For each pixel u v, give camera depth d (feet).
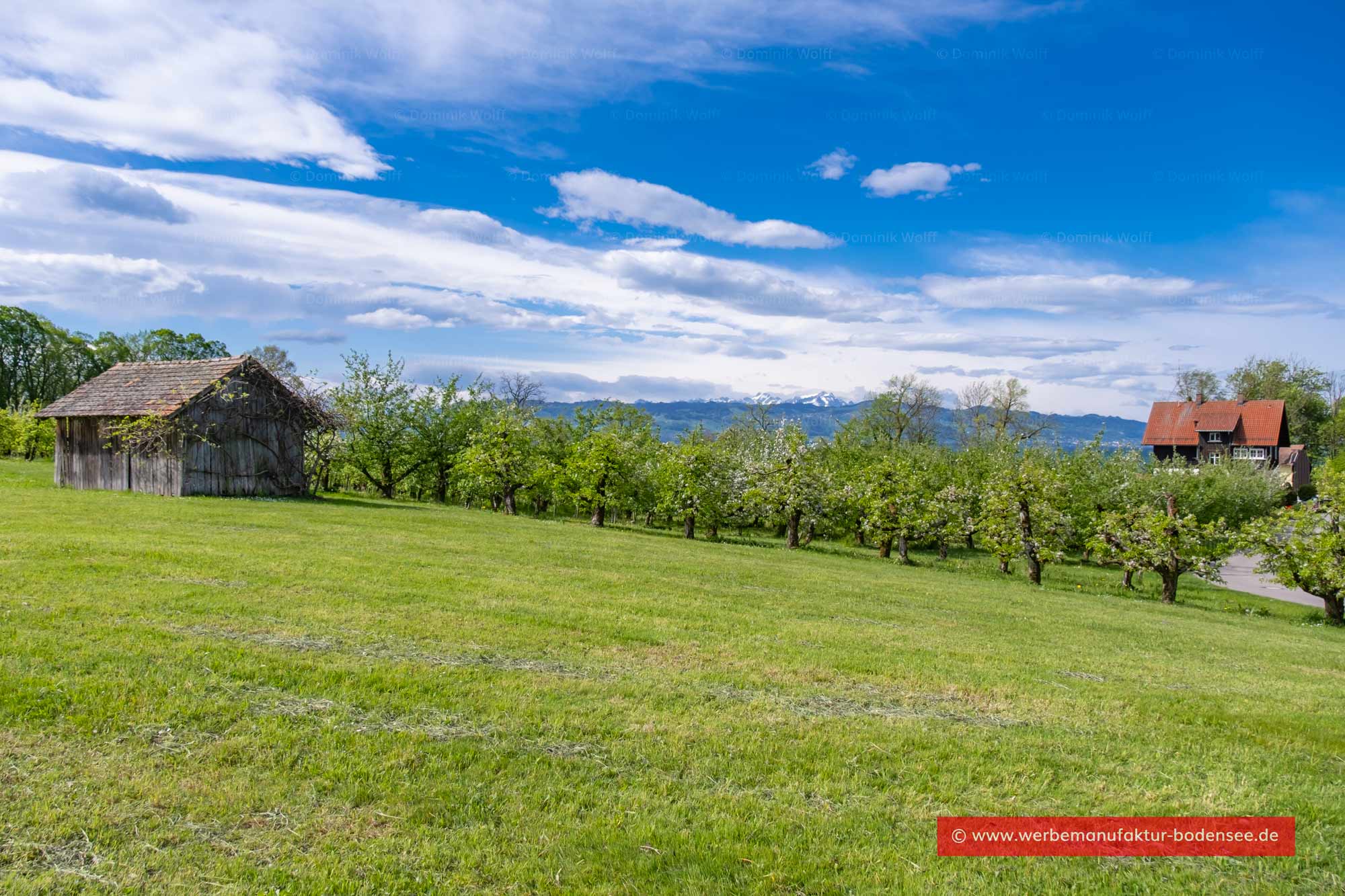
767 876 15.10
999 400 200.64
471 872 14.61
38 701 19.97
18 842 14.33
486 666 26.23
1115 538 86.94
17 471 113.60
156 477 87.66
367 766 18.20
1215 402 256.73
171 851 14.55
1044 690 29.50
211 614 29.81
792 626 38.32
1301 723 27.84
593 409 140.87
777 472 103.65
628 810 17.30
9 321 219.20
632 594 43.42
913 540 102.53
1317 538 74.69
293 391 99.60
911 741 22.56
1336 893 16.05
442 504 126.52
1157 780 21.26
